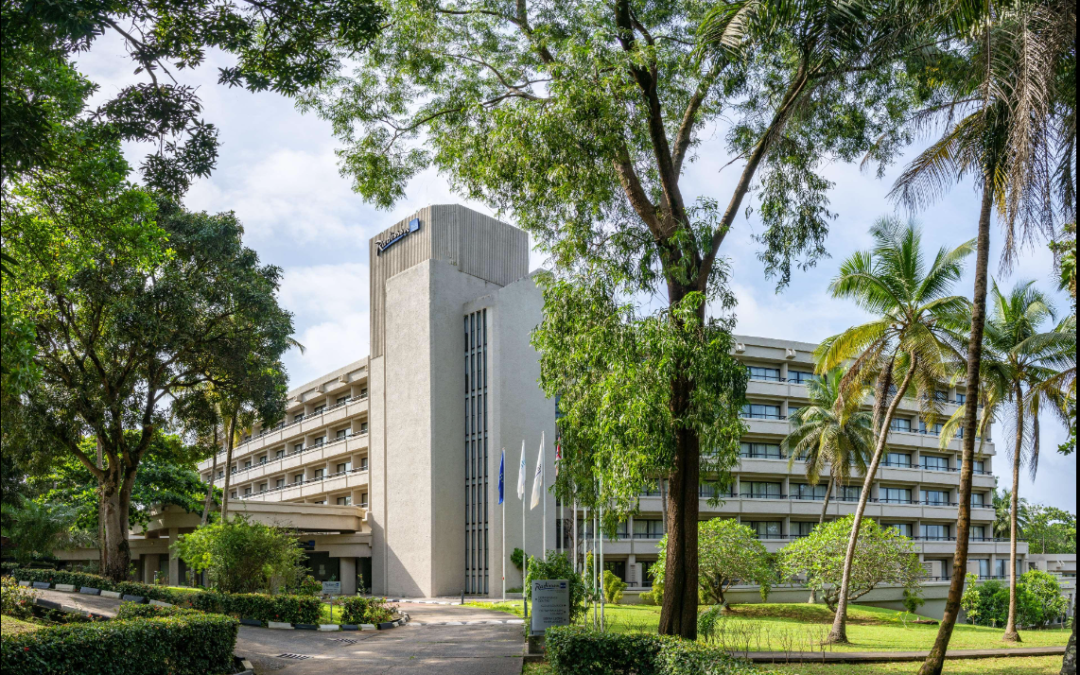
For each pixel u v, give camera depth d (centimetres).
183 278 2997
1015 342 2770
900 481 5806
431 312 4903
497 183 1642
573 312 1547
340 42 1191
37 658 1084
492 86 1800
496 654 1853
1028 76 1105
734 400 1458
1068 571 6850
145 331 2842
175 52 1116
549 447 4938
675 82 1692
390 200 1862
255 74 1171
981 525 6391
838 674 1567
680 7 1652
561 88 1432
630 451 1391
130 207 1504
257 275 3256
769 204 1716
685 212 1588
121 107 1118
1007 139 1204
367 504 5544
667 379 1401
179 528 4894
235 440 4541
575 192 1555
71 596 2927
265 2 1110
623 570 5100
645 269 1518
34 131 1006
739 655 1747
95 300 2741
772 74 1656
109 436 3241
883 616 3734
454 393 4934
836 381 4075
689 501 1525
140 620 1370
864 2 1265
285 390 3478
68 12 938
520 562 4506
